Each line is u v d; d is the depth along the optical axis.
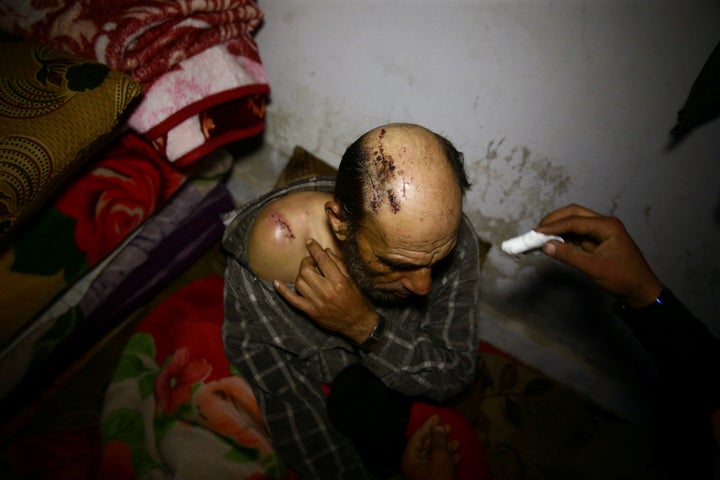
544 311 1.52
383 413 1.10
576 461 1.43
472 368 1.13
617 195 1.15
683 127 0.91
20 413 1.24
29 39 1.02
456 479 1.13
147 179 1.17
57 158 0.86
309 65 1.42
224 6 1.12
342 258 0.93
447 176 0.69
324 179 1.06
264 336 1.10
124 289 1.30
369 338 0.97
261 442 1.10
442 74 1.19
